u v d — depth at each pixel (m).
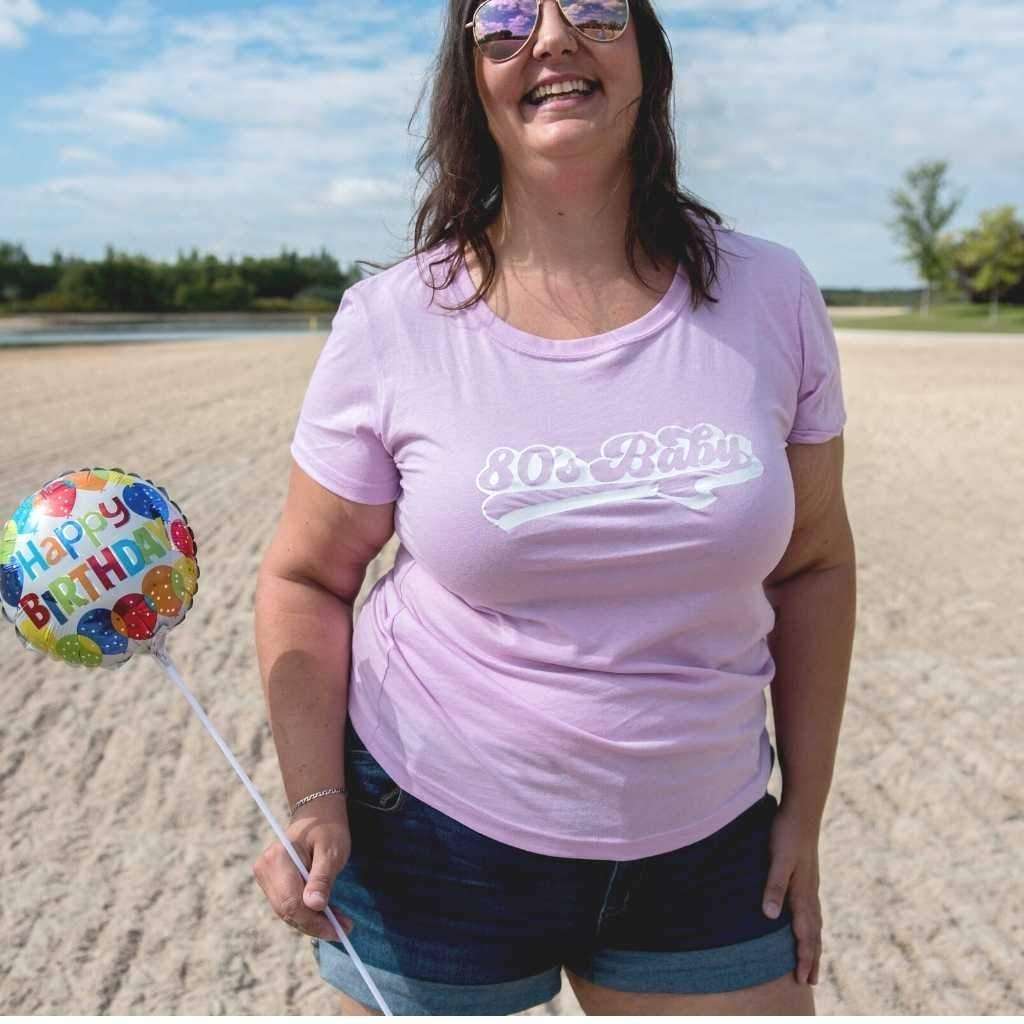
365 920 1.86
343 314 1.89
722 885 1.82
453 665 1.81
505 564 1.73
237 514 9.26
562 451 1.72
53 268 89.19
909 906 3.74
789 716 2.01
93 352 35.34
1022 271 66.12
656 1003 1.83
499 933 1.81
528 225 1.85
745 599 1.81
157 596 1.89
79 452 12.48
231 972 3.47
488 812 1.79
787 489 1.77
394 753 1.85
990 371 24.00
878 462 11.87
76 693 5.63
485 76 1.84
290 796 1.89
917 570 7.48
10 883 3.96
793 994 1.87
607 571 1.73
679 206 1.87
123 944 3.62
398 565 1.98
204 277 92.06
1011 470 11.23
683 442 1.73
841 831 4.19
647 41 1.89
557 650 1.76
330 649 1.97
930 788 4.47
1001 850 4.04
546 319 1.82
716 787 1.81
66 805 4.50
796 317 1.84
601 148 1.81
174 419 15.62
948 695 5.36
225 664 5.93
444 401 1.77
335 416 1.87
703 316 1.79
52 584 1.85
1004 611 6.58
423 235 1.95
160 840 4.24
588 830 1.76
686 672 1.77
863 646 6.03
